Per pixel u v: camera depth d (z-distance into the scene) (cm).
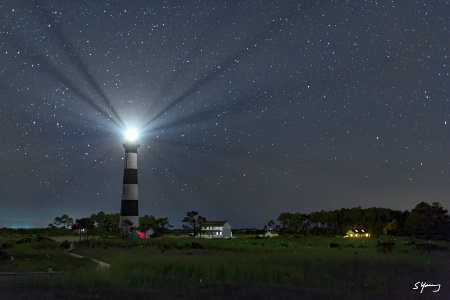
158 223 14438
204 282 2827
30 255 5047
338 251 5281
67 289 2542
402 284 2708
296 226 14988
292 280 2916
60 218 15300
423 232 10388
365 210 13975
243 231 17725
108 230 14675
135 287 2662
